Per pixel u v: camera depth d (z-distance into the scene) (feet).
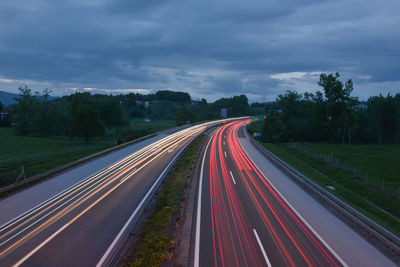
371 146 186.09
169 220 47.85
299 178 74.28
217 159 106.63
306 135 219.82
